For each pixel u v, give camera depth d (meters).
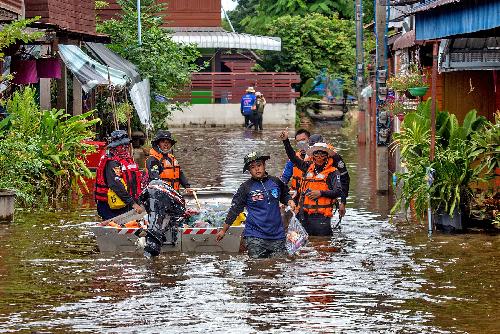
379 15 24.83
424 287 13.47
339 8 73.44
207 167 31.22
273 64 62.12
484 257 15.61
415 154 19.08
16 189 21.06
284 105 57.97
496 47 22.06
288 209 18.14
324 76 62.41
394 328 11.34
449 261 15.31
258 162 15.66
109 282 13.89
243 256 15.82
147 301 12.71
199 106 57.16
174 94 43.78
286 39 62.12
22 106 23.64
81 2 34.12
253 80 57.94
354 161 33.19
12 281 13.97
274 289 13.39
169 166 17.47
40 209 21.27
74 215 20.38
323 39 62.94
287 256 15.70
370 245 16.81
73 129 23.92
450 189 17.92
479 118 18.94
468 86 23.88
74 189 24.50
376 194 24.23
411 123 19.41
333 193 17.64
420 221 18.72
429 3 21.14
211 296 12.98
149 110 36.19
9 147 21.52
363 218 20.09
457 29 19.05
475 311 12.12
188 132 50.88
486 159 18.33
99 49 34.75
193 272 14.54
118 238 16.12
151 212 15.91
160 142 17.52
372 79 39.38
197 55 43.41
